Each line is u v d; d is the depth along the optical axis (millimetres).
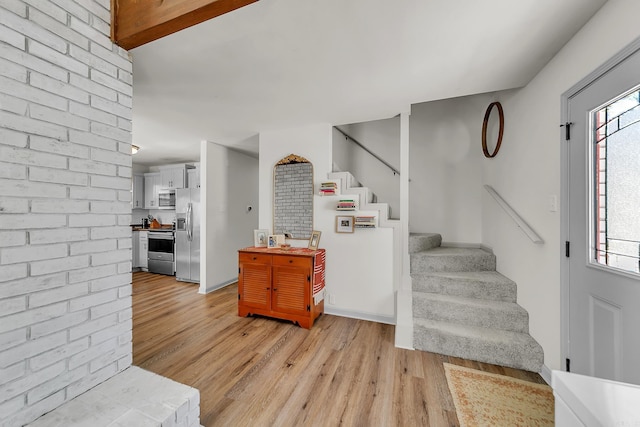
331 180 3117
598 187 1399
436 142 3639
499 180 2729
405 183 2812
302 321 2746
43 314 1163
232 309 3268
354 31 1501
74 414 1172
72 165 1270
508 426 1461
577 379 605
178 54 1733
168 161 5375
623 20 1194
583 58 1456
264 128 3301
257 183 5082
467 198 3496
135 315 3072
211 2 1158
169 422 1182
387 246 2900
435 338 2203
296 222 3279
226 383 1821
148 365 2037
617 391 564
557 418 612
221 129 3330
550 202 1785
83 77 1311
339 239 3092
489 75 2002
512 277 2445
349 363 2066
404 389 1758
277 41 1599
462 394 1706
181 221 4625
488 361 2041
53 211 1198
